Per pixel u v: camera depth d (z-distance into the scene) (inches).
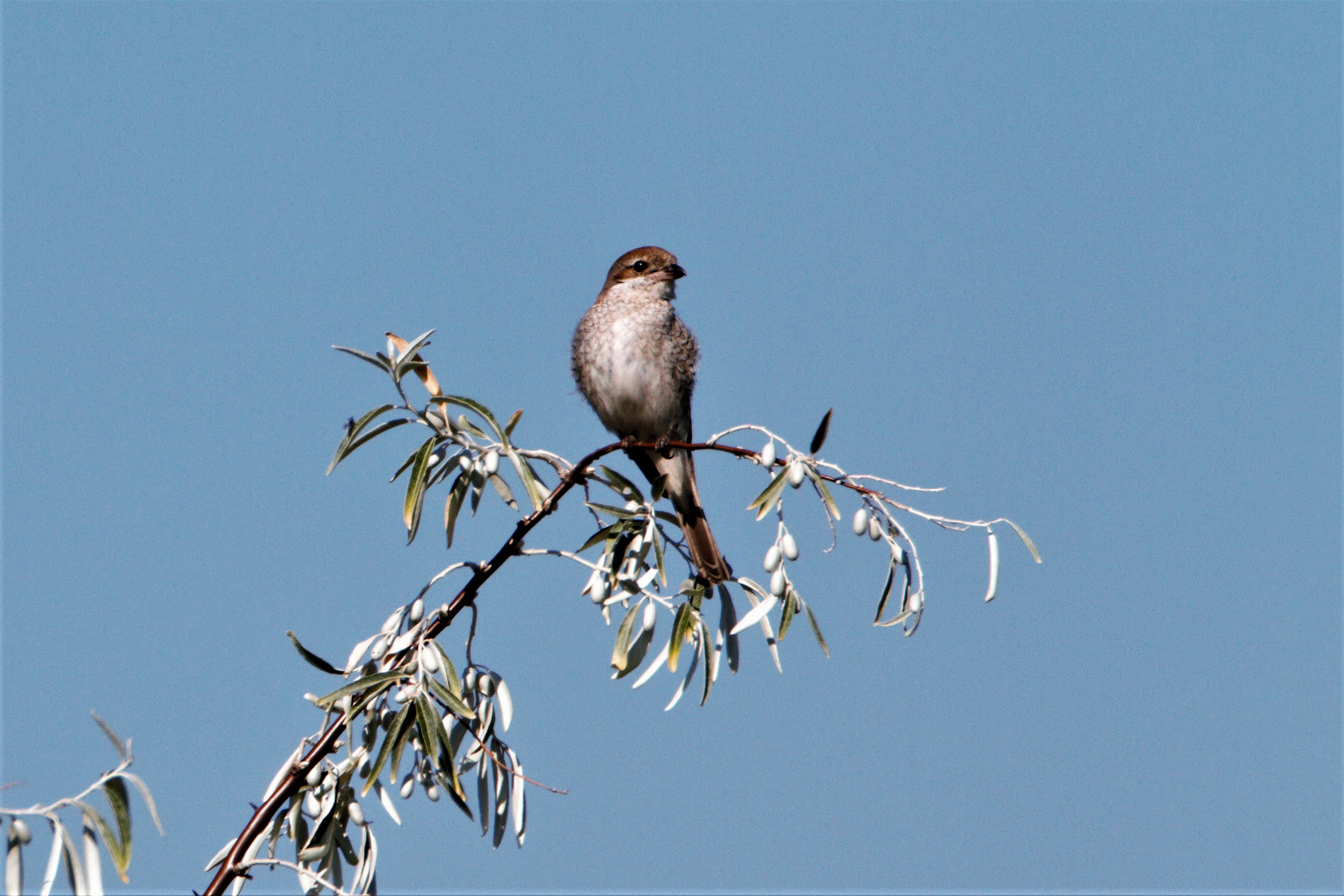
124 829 249.4
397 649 316.8
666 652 323.6
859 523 310.7
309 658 312.7
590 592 338.0
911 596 310.8
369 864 300.0
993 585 301.4
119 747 252.1
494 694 326.3
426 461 338.3
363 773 309.6
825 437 313.9
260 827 294.8
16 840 242.1
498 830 317.1
